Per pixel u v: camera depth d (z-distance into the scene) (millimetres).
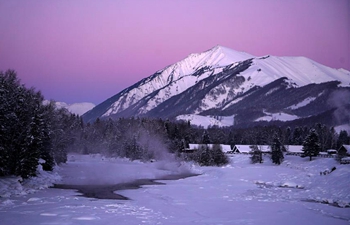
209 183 61750
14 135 50500
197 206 36844
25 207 33688
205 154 113875
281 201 40344
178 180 68000
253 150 130750
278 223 28688
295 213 32875
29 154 51906
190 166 100125
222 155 114938
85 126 189125
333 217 31172
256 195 45594
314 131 114688
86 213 30906
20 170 50875
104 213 31219
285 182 57344
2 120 47969
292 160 116812
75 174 75812
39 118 54812
